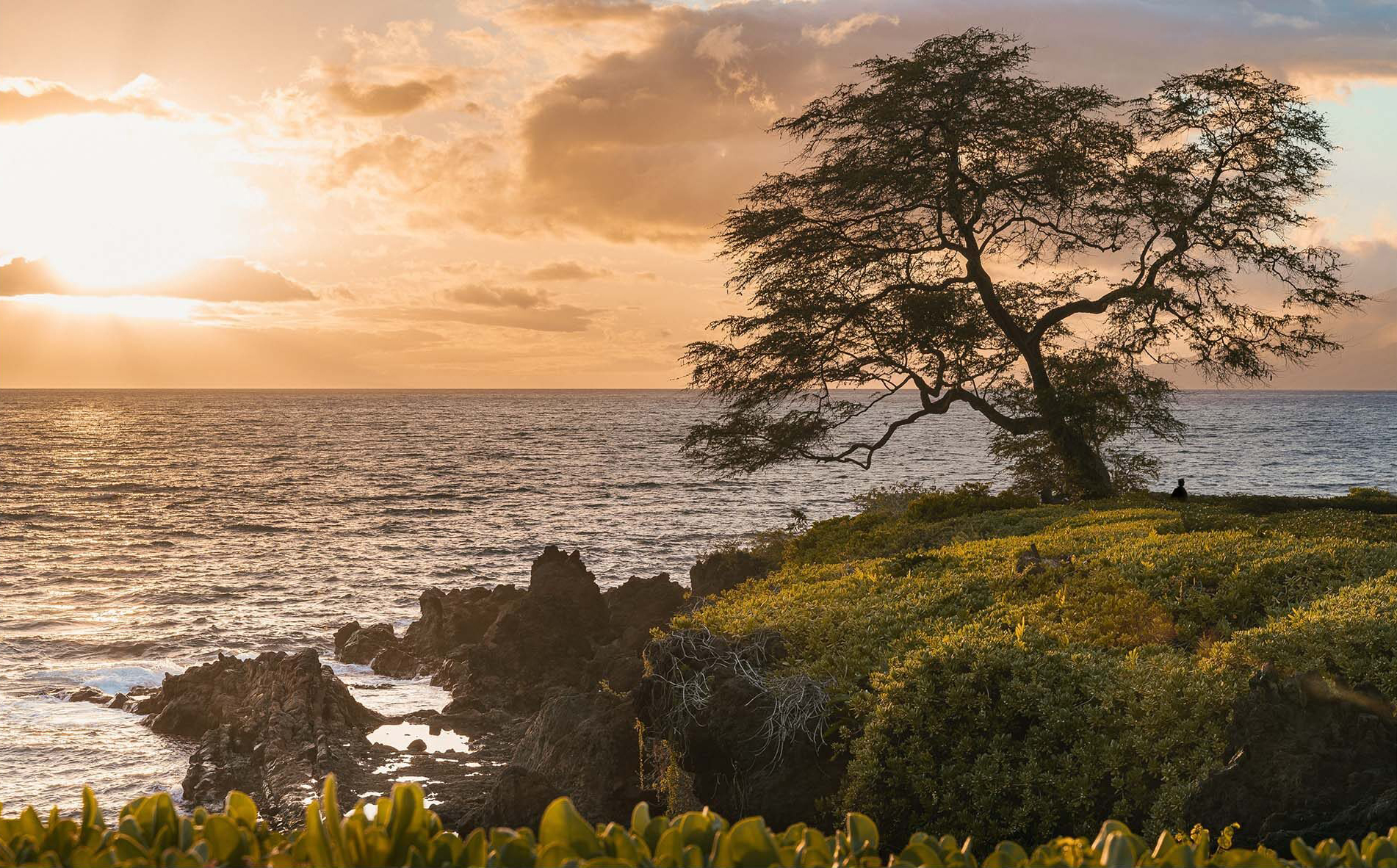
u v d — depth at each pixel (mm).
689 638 12977
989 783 10125
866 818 3992
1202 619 13109
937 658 11250
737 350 31250
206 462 118062
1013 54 29438
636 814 3895
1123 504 25328
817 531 26328
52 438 164750
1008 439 31953
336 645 31547
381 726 23109
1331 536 17250
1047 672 10977
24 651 31297
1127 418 29594
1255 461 108938
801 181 31062
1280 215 29812
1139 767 9969
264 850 3619
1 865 3336
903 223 30672
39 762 21047
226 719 22156
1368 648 10164
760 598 16672
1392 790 8414
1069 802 9906
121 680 28141
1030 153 29719
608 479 97812
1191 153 30641
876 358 30172
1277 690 9555
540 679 25297
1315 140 29906
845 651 12859
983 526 23859
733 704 11734
